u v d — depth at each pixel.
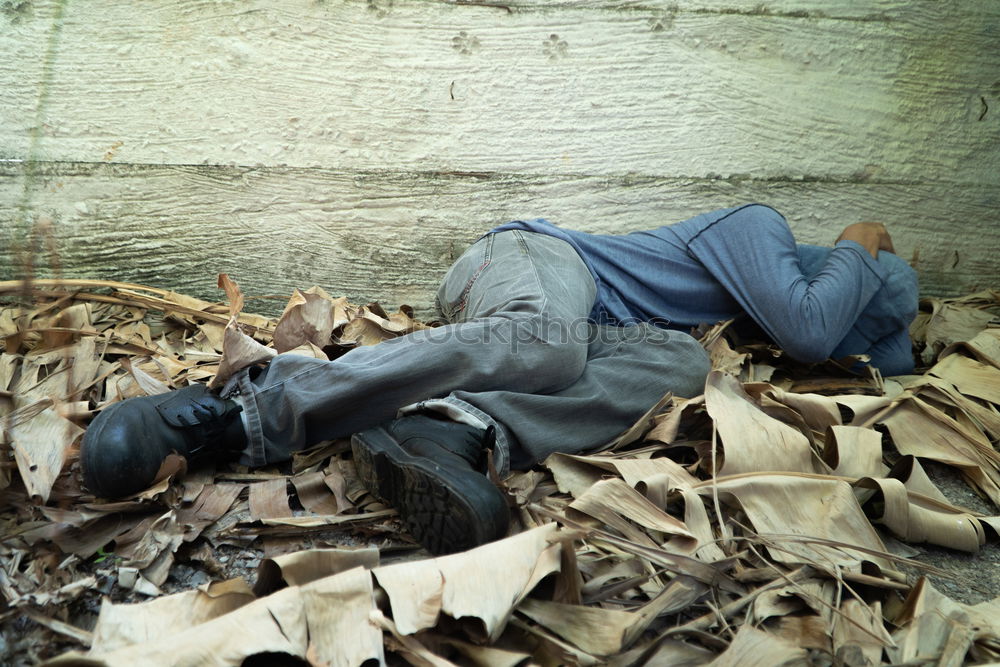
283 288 2.30
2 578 1.03
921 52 2.32
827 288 1.74
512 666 0.88
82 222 2.15
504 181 2.29
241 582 0.99
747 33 2.25
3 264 2.12
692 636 1.00
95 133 2.10
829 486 1.28
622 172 2.32
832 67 2.30
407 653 0.90
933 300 2.39
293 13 2.08
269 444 1.39
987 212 2.50
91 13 2.01
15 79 2.03
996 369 1.82
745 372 1.85
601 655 0.93
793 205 2.42
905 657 0.97
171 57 2.08
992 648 1.00
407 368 1.37
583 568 1.11
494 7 2.14
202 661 0.83
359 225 2.28
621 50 2.22
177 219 2.21
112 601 1.04
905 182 2.44
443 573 0.95
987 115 2.40
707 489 1.24
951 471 1.55
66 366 1.55
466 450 1.27
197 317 2.09
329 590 0.94
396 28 2.13
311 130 2.18
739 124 2.33
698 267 1.90
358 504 1.32
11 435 1.25
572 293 1.62
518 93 2.22
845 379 1.91
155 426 1.25
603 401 1.48
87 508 1.19
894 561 1.21
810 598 1.05
